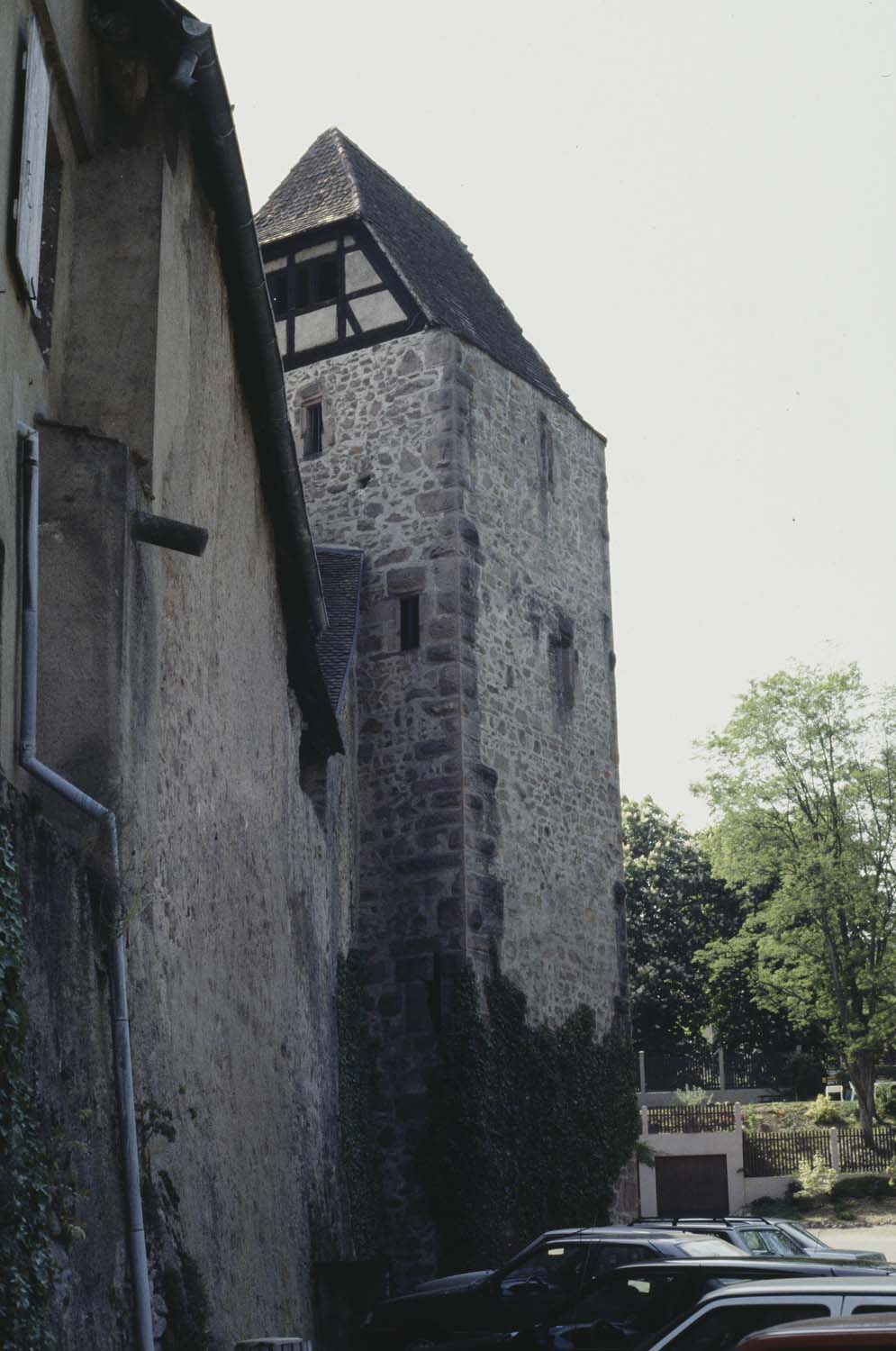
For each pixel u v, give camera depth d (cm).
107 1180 759
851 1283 664
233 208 1115
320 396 2345
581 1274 1255
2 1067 624
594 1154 2236
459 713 2136
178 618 1038
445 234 2672
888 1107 4206
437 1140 2012
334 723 1812
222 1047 1135
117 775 830
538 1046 2169
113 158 985
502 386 2370
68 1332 673
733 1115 3909
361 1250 1933
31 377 850
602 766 2467
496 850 2159
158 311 964
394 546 2233
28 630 777
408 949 2091
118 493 866
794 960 4378
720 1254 1236
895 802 4188
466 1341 1163
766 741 4256
